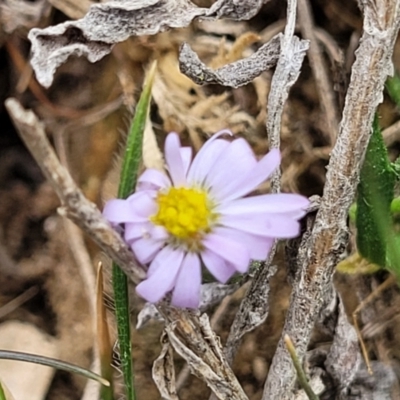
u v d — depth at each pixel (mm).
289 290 243
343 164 201
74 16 251
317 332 235
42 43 209
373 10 199
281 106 210
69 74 260
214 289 224
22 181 263
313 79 255
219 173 190
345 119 201
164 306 191
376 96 200
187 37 249
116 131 254
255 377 241
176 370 241
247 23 256
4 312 250
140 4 216
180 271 185
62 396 244
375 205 207
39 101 261
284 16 257
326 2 256
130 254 185
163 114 249
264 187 244
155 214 187
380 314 237
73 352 247
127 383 199
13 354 208
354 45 252
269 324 243
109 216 184
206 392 238
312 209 207
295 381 212
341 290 240
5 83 265
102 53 215
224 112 251
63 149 255
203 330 194
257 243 186
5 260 254
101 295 200
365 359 228
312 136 254
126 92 250
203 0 249
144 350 242
